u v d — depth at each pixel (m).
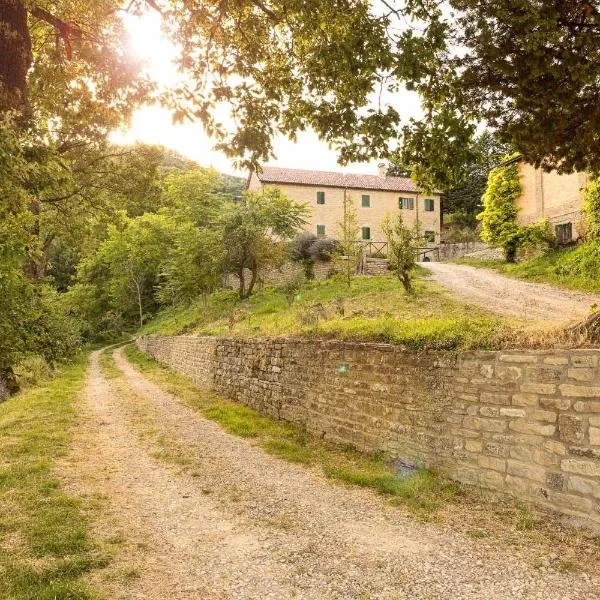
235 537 4.53
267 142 6.81
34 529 4.50
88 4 8.88
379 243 43.88
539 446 4.95
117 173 19.11
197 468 6.96
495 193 27.89
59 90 10.61
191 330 26.28
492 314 14.06
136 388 16.77
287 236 30.73
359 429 7.91
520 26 5.61
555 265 21.52
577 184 23.72
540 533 4.48
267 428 9.84
